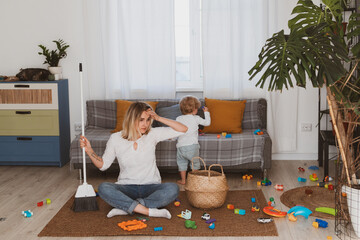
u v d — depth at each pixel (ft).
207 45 16.17
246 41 16.12
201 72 16.96
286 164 16.26
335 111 10.23
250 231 10.23
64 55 16.74
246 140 14.16
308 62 9.98
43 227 10.66
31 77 16.19
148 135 11.56
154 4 16.12
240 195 12.78
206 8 16.03
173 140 14.11
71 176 14.94
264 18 15.81
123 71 16.48
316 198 12.48
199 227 10.43
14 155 16.15
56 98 15.83
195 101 13.94
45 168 15.98
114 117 16.06
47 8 16.76
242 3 15.89
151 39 16.33
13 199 12.69
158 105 15.94
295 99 16.43
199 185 11.39
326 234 10.13
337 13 11.23
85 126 16.24
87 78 16.90
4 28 16.96
